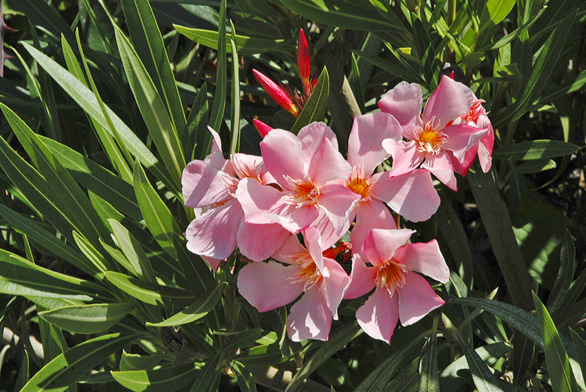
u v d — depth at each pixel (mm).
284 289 591
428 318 710
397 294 596
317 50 682
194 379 625
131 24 609
